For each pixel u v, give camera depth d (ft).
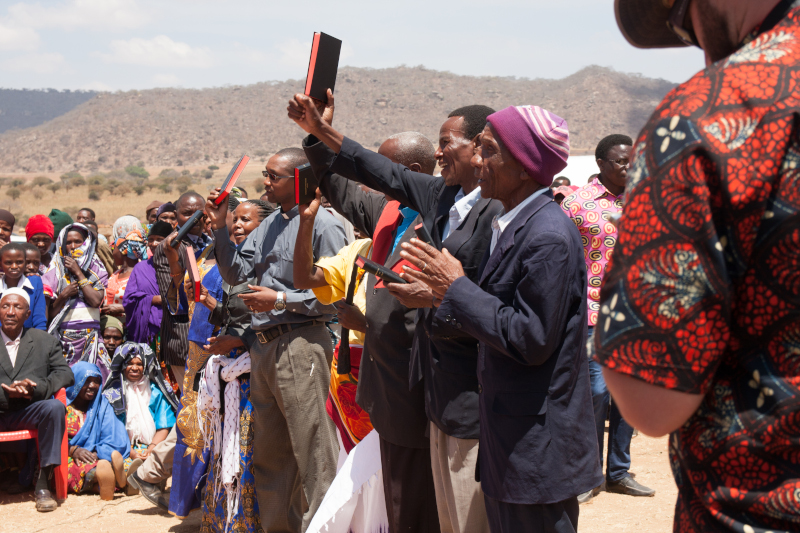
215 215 13.92
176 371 20.68
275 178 13.78
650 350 3.57
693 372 3.53
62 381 18.66
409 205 10.71
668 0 4.48
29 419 18.01
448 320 7.76
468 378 8.98
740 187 3.48
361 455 12.05
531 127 7.96
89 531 16.29
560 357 7.69
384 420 10.88
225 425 14.10
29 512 17.62
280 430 13.83
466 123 10.02
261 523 14.01
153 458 17.38
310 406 13.50
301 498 14.03
